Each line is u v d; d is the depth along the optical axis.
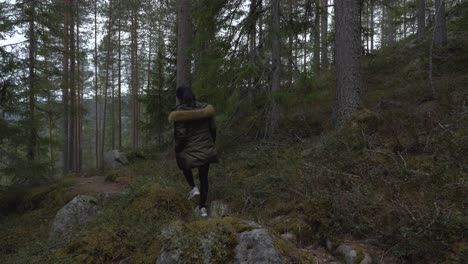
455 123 5.29
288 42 8.10
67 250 3.68
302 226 3.93
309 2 8.36
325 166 5.15
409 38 17.91
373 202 4.01
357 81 6.87
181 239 3.05
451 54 9.88
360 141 5.62
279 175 5.36
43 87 11.12
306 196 4.42
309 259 3.23
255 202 4.94
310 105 9.09
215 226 3.17
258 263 2.84
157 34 24.12
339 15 7.02
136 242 3.53
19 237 6.03
